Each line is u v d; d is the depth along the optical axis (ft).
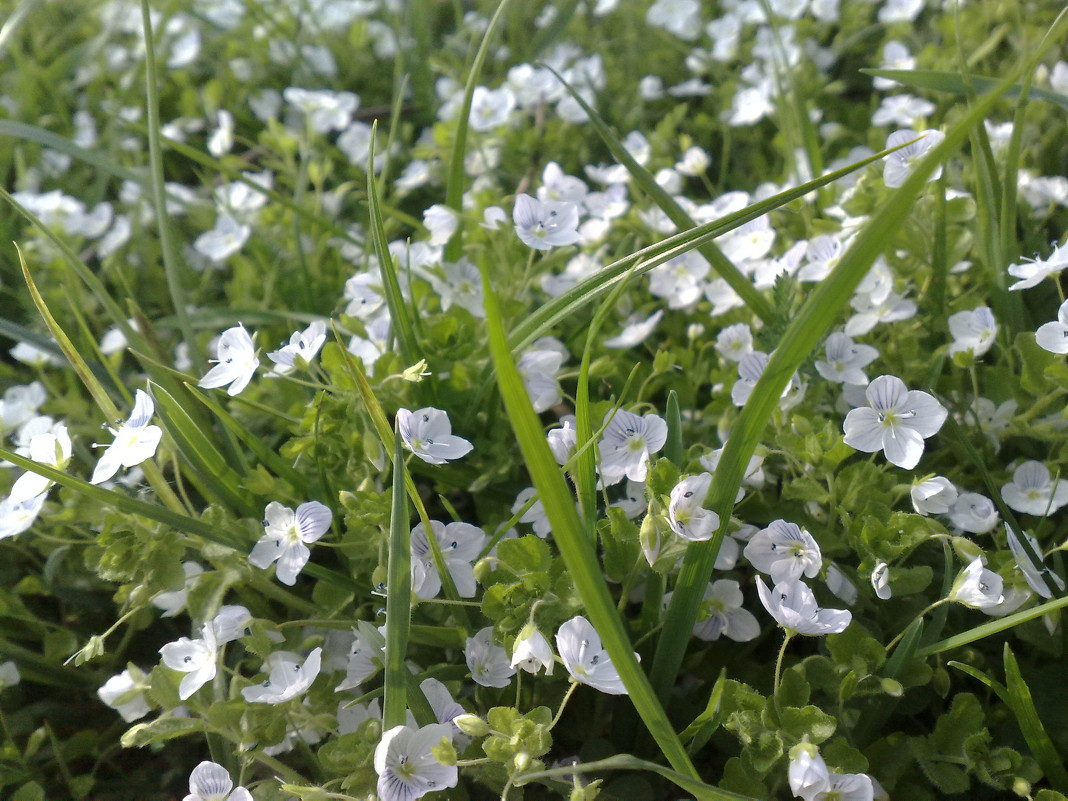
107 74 1.01
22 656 0.52
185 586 0.47
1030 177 0.65
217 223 0.77
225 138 0.82
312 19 1.01
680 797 0.45
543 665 0.40
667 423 0.46
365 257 0.66
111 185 0.90
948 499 0.45
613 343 0.61
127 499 0.44
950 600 0.41
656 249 0.44
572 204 0.54
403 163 0.87
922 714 0.48
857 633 0.42
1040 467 0.49
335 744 0.41
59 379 0.68
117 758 0.52
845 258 0.36
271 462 0.51
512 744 0.38
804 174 0.76
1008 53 0.80
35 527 0.56
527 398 0.32
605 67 0.99
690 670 0.48
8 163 0.89
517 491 0.55
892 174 0.53
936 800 0.44
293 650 0.47
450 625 0.47
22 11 0.77
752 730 0.39
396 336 0.55
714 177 0.87
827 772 0.37
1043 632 0.45
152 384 0.47
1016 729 0.44
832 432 0.45
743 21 0.97
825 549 0.46
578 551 0.34
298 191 0.76
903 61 0.81
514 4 1.01
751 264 0.62
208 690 0.46
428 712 0.41
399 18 1.06
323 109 0.86
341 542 0.46
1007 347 0.55
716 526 0.40
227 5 1.07
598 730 0.47
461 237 0.63
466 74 0.89
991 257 0.56
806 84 0.85
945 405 0.53
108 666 0.54
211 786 0.41
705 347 0.61
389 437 0.43
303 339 0.47
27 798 0.46
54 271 0.72
